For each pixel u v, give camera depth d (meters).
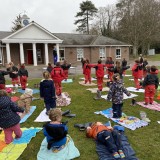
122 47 24.72
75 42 22.91
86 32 39.28
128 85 7.97
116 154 2.74
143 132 3.62
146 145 3.16
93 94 6.56
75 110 4.95
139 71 7.19
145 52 34.34
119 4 31.94
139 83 7.32
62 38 22.83
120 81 4.19
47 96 4.54
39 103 5.64
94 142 3.28
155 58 27.58
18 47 20.19
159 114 4.54
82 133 3.64
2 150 3.06
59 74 6.14
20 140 3.35
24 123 4.21
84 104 5.44
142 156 2.86
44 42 19.45
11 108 3.20
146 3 29.33
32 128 3.85
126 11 30.41
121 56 24.86
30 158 2.88
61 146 3.01
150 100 5.26
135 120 4.10
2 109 3.11
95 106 5.24
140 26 29.53
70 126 3.97
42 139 3.44
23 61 19.00
